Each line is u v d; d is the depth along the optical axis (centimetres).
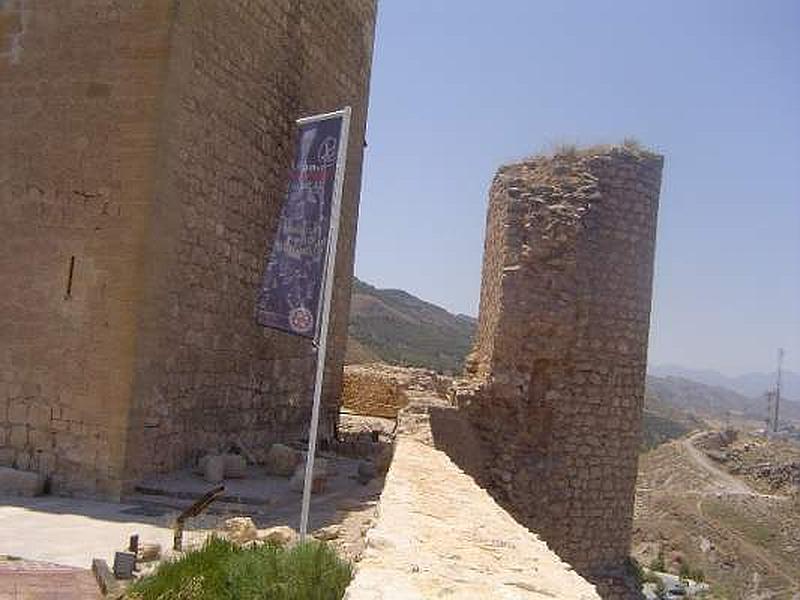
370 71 2219
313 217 1066
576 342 1744
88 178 1312
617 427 1784
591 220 1758
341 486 1480
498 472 1711
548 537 1719
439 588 529
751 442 7856
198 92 1397
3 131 1355
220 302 1520
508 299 1745
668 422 13062
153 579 798
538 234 1753
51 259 1312
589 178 1777
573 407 1744
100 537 1023
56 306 1302
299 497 1330
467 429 1677
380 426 2503
